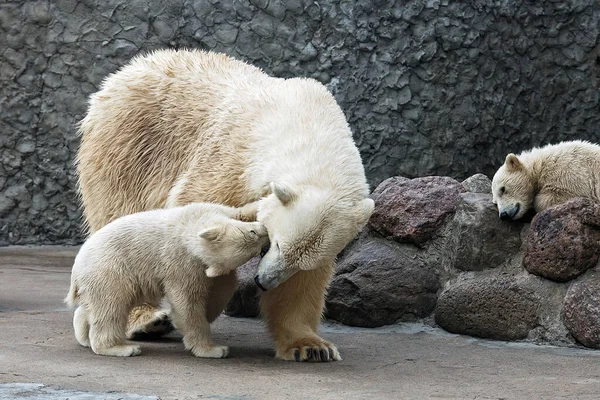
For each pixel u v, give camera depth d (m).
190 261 8.22
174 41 21.92
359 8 22.00
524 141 22.97
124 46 21.67
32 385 6.93
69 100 21.56
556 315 9.48
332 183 8.10
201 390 7.00
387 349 9.20
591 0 22.77
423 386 7.35
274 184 7.79
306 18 22.05
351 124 22.20
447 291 10.23
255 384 7.31
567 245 9.44
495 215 10.34
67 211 21.59
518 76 22.70
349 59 22.09
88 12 21.56
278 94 9.38
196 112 9.98
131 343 8.66
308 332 8.84
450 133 22.33
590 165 10.98
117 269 8.34
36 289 13.63
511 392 7.12
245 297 11.26
